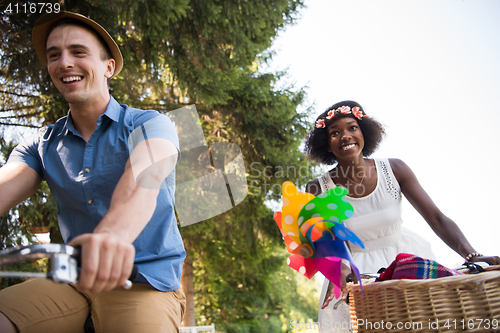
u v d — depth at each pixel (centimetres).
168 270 103
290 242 99
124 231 71
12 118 399
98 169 108
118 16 414
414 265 100
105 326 96
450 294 89
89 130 114
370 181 183
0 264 48
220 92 467
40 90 390
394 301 92
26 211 368
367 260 176
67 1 362
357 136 185
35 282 99
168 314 99
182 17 456
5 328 89
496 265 115
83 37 111
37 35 118
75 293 99
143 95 491
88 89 110
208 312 1009
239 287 995
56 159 113
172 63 454
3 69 378
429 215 172
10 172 114
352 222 178
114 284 56
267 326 1107
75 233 111
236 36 487
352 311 105
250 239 629
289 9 562
